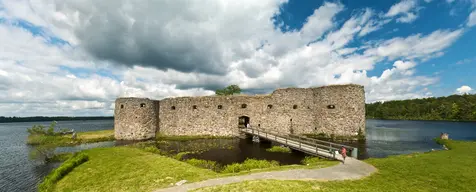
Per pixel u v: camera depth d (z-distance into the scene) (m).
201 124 30.31
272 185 8.56
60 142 23.98
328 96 28.08
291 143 19.86
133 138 28.44
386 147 21.53
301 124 28.78
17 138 41.62
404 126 55.53
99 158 15.42
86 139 27.55
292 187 8.42
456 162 13.28
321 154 15.65
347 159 14.14
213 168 14.89
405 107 113.94
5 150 24.55
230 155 18.75
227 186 8.71
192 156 18.59
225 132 29.91
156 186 9.91
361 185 8.99
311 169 11.62
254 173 10.96
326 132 27.86
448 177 10.27
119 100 29.47
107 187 10.46
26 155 21.34
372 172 11.07
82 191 10.42
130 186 10.27
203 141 26.39
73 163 14.15
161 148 22.31
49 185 11.50
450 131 40.25
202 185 9.43
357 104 26.30
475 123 69.06
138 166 13.20
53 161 18.20
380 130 41.53
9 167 16.89
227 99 30.44
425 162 13.25
